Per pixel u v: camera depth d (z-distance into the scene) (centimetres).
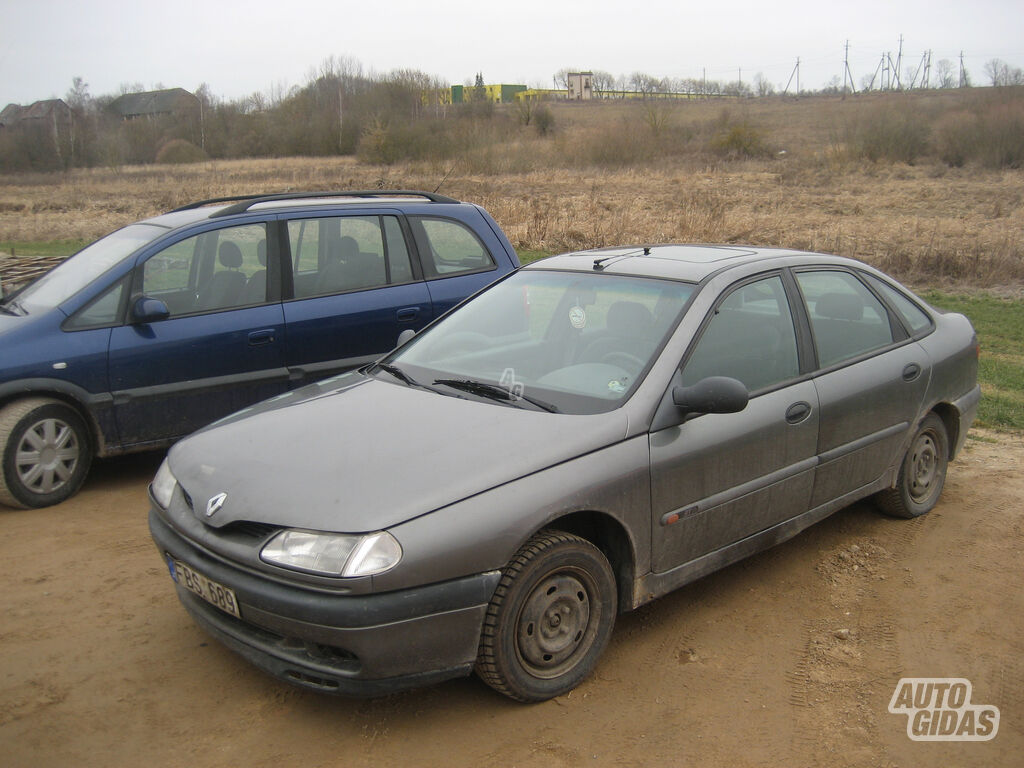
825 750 317
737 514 398
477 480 321
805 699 347
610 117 8612
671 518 368
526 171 4125
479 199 2367
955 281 1524
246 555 314
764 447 402
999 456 644
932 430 520
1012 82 7288
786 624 406
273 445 358
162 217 641
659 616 412
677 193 3042
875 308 493
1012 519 527
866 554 478
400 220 671
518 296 462
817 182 3472
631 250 490
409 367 435
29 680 356
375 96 6050
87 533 504
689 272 426
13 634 391
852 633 397
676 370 378
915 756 315
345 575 294
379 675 303
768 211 2450
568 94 12738
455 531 306
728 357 402
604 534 365
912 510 519
